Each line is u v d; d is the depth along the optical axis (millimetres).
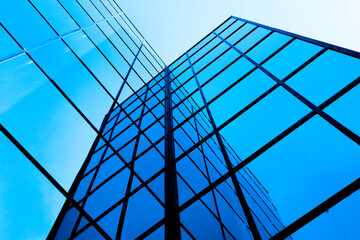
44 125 5344
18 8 6832
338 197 3633
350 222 4977
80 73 8133
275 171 9562
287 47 9352
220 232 5805
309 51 8398
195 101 11422
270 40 10945
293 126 5375
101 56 10898
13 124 4582
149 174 6812
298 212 8156
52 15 8742
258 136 10828
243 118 9914
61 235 4676
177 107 11172
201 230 5379
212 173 8188
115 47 13781
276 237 3549
